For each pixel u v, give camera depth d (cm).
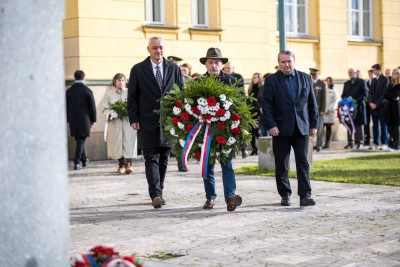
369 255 664
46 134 354
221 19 2100
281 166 982
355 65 2595
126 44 1855
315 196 1062
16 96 349
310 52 2422
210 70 984
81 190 1189
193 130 937
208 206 966
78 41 1777
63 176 361
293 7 2395
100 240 764
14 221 351
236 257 666
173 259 663
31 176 352
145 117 988
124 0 1852
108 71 1820
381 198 1034
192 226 838
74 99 1573
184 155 941
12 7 348
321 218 875
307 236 761
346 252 677
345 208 947
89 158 1786
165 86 992
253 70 2186
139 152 1811
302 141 974
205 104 922
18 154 350
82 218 912
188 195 1098
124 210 973
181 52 1992
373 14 2702
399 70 1925
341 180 1235
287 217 887
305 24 2439
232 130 933
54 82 356
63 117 360
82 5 1777
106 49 1819
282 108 969
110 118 1458
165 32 1952
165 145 980
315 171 1389
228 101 927
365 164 1532
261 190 1144
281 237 759
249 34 2175
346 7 2542
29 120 351
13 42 348
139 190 1183
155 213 940
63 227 361
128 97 1002
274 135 968
